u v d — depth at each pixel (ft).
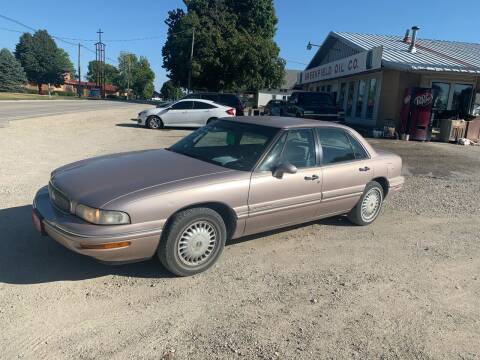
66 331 10.19
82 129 53.98
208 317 11.14
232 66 144.66
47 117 69.62
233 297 12.24
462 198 25.79
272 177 14.65
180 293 12.28
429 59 61.82
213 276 13.46
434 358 10.07
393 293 13.07
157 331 10.41
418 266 15.20
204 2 166.40
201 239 13.29
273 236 17.28
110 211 11.53
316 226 18.90
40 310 10.97
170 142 44.93
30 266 13.28
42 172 26.27
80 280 12.63
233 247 15.88
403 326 11.30
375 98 69.56
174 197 12.40
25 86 305.53
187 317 11.09
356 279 13.87
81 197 12.01
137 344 9.86
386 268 14.87
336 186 16.99
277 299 12.27
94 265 13.58
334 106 59.67
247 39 144.56
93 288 12.24
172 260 12.76
